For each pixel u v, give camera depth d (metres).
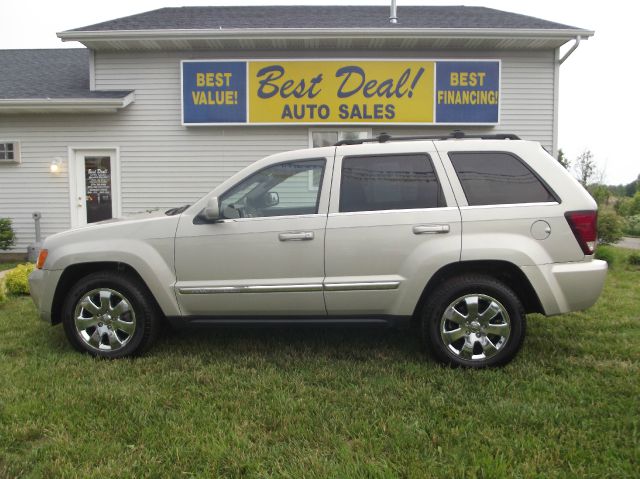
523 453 2.53
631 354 3.95
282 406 3.07
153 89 9.79
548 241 3.59
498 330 3.64
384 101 9.30
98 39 9.16
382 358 3.95
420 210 3.68
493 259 3.57
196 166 9.84
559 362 3.78
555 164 3.74
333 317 3.83
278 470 2.41
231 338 4.52
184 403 3.15
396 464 2.45
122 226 3.99
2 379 3.54
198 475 2.37
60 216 10.06
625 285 6.92
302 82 9.31
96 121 9.84
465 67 9.22
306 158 3.92
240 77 9.34
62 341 4.46
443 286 3.69
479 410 2.99
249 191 3.96
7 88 10.00
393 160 3.83
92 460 2.51
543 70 9.66
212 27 9.59
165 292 3.87
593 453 2.51
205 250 3.83
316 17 10.79
